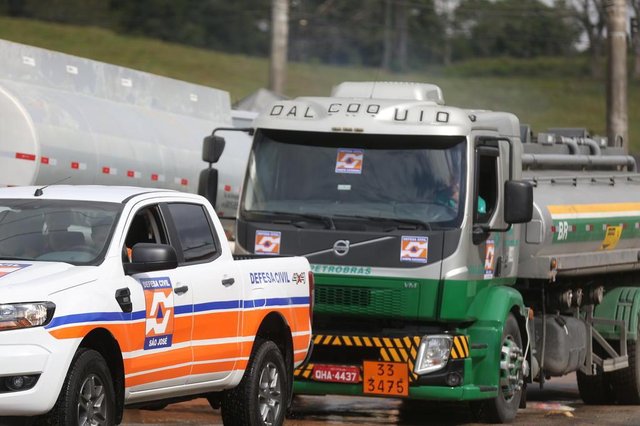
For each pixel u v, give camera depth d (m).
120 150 33.66
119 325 18.34
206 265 20.98
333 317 26.75
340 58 190.00
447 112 26.36
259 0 193.88
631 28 59.38
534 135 34.81
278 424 23.00
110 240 19.09
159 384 19.53
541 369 30.59
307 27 188.12
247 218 26.81
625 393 34.31
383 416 28.94
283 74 59.22
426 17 198.75
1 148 30.84
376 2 189.50
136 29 189.62
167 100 37.81
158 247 19.05
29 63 32.34
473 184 26.17
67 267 18.36
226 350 21.12
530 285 30.67
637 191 36.09
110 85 35.22
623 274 36.22
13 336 16.88
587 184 33.75
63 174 31.62
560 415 30.19
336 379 26.44
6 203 20.17
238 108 50.09
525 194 26.22
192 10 192.88
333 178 26.61
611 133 53.59
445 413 29.80
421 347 26.02
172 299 19.70
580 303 33.22
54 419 17.38
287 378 23.61
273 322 23.08
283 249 26.34
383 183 26.34
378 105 26.73
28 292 17.20
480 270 26.56
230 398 22.05
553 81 182.75
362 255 25.92
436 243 25.70
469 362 26.30
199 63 162.88
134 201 20.14
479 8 198.75
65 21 185.62
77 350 17.72
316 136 26.92
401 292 25.77
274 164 26.98
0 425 17.34
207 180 27.62
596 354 34.47
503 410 27.62
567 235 30.64
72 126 32.06
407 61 195.75
